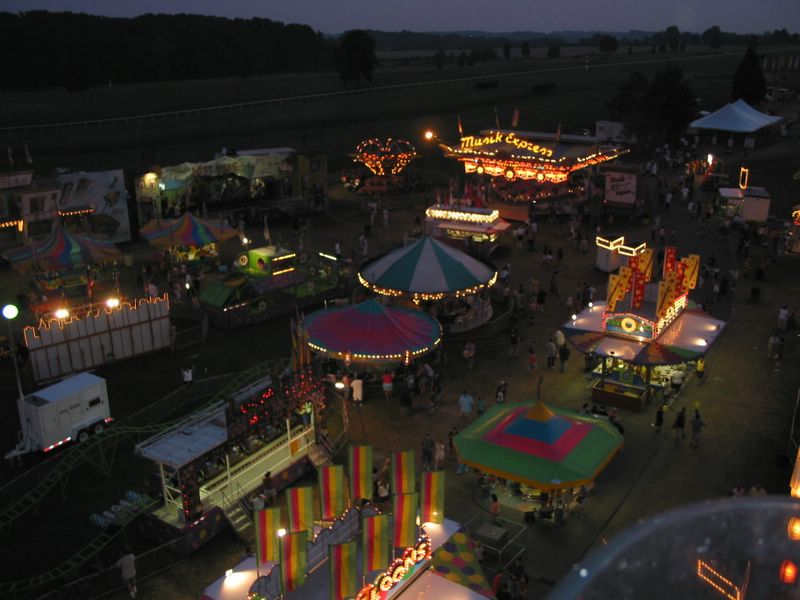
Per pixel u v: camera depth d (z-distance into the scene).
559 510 24.89
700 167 78.31
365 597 18.30
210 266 51.94
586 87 145.62
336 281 47.00
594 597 2.34
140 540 24.58
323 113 112.38
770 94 118.50
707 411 32.19
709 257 52.66
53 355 35.34
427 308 41.34
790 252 53.69
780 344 36.56
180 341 39.41
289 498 19.67
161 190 58.78
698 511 2.60
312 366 29.16
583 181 69.06
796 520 2.56
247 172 63.59
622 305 35.38
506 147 66.94
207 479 25.66
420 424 31.50
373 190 72.56
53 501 26.44
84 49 160.25
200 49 189.38
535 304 42.88
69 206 55.19
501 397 32.41
